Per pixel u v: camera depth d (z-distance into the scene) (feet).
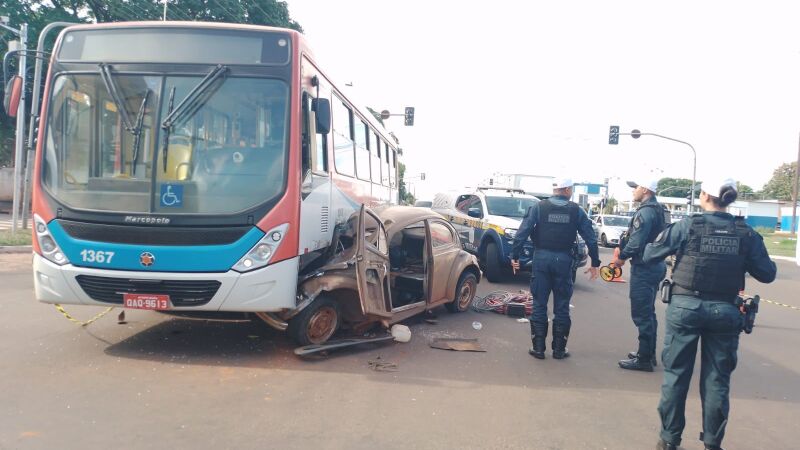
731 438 15.56
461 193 52.90
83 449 13.05
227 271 19.01
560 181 22.43
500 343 24.47
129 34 20.08
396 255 28.43
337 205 26.12
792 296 45.98
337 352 21.77
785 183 290.76
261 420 15.12
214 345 21.77
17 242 45.06
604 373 20.89
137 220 18.88
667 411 14.23
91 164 19.47
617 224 93.30
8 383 16.89
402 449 13.79
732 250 13.91
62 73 19.99
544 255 22.13
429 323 27.50
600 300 37.65
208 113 19.70
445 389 18.26
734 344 13.98
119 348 20.79
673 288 14.47
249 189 19.48
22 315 24.79
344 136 27.73
